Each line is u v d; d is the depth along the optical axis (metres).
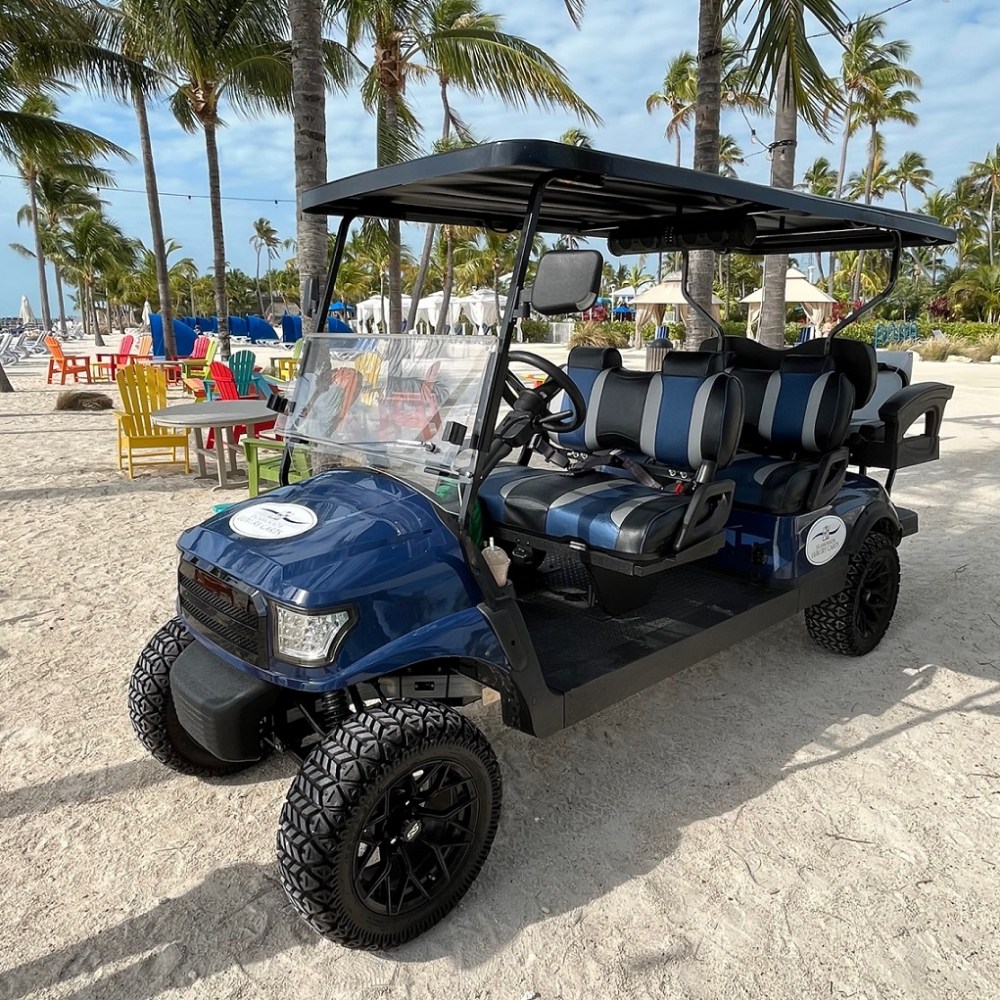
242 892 2.23
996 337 25.56
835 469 3.37
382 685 2.28
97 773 2.75
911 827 2.50
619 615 2.91
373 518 2.18
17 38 10.29
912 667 3.58
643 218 3.55
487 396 2.21
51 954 2.01
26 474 7.21
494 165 2.01
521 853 2.38
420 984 1.93
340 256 2.96
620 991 1.91
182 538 2.39
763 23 5.68
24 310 36.97
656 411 3.29
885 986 1.92
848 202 3.01
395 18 10.55
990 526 5.73
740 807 2.59
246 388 8.84
